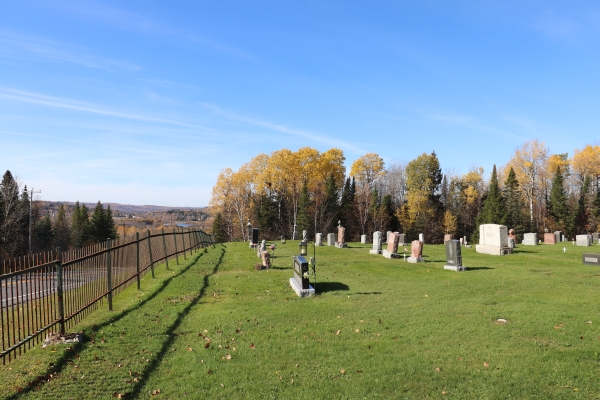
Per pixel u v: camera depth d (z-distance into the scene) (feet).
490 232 94.17
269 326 34.96
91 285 36.78
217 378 24.45
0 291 23.82
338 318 36.94
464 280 55.57
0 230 146.20
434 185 256.93
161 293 48.96
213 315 38.93
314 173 230.07
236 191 218.18
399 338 30.78
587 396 20.92
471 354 26.94
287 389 22.88
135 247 52.75
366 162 275.18
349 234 242.17
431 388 22.47
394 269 68.23
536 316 34.91
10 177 173.47
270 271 66.95
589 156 224.12
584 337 29.30
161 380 24.31
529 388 21.97
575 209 227.40
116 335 31.65
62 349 27.66
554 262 76.18
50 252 29.35
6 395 21.08
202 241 130.21
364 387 22.80
